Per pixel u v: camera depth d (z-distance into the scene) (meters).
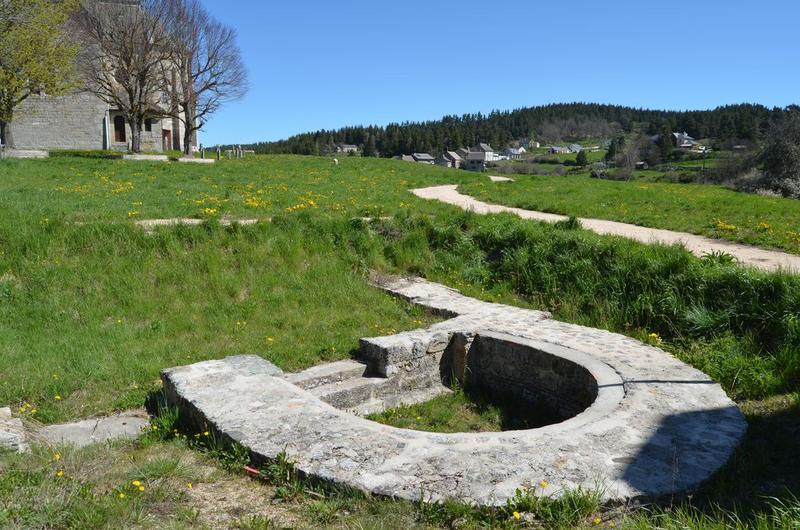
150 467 4.41
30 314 8.41
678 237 14.21
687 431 4.88
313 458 4.29
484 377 7.87
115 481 4.19
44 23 28.16
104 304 9.00
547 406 7.07
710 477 4.18
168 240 10.91
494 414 7.11
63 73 30.20
